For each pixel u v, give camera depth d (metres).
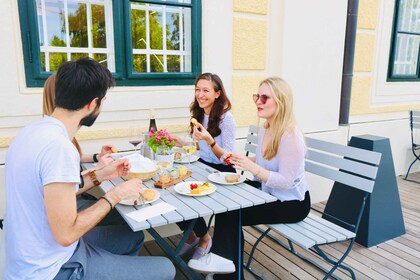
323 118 3.68
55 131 1.21
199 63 2.94
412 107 4.71
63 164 1.16
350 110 4.05
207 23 2.90
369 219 2.77
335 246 2.83
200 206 1.61
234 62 3.08
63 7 2.43
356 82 4.02
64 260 1.29
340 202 3.00
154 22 2.76
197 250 2.29
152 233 1.86
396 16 4.22
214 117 2.52
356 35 3.84
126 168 1.77
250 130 3.04
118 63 2.63
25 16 2.27
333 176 2.36
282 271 2.46
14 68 2.27
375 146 2.78
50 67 2.46
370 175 2.12
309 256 2.67
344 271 2.45
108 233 1.77
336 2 3.49
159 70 2.85
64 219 1.17
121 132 2.66
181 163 2.38
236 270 1.97
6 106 2.28
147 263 1.51
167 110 2.84
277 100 1.98
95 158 2.22
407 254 2.70
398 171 4.79
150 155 2.34
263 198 1.73
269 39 3.25
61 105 1.25
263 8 3.13
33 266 1.21
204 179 2.03
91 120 1.36
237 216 1.92
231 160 1.98
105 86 1.30
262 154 2.18
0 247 1.64
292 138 1.97
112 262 1.45
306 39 3.38
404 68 4.57
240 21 3.03
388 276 2.40
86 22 2.53
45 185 1.14
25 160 1.17
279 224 2.12
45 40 2.41
